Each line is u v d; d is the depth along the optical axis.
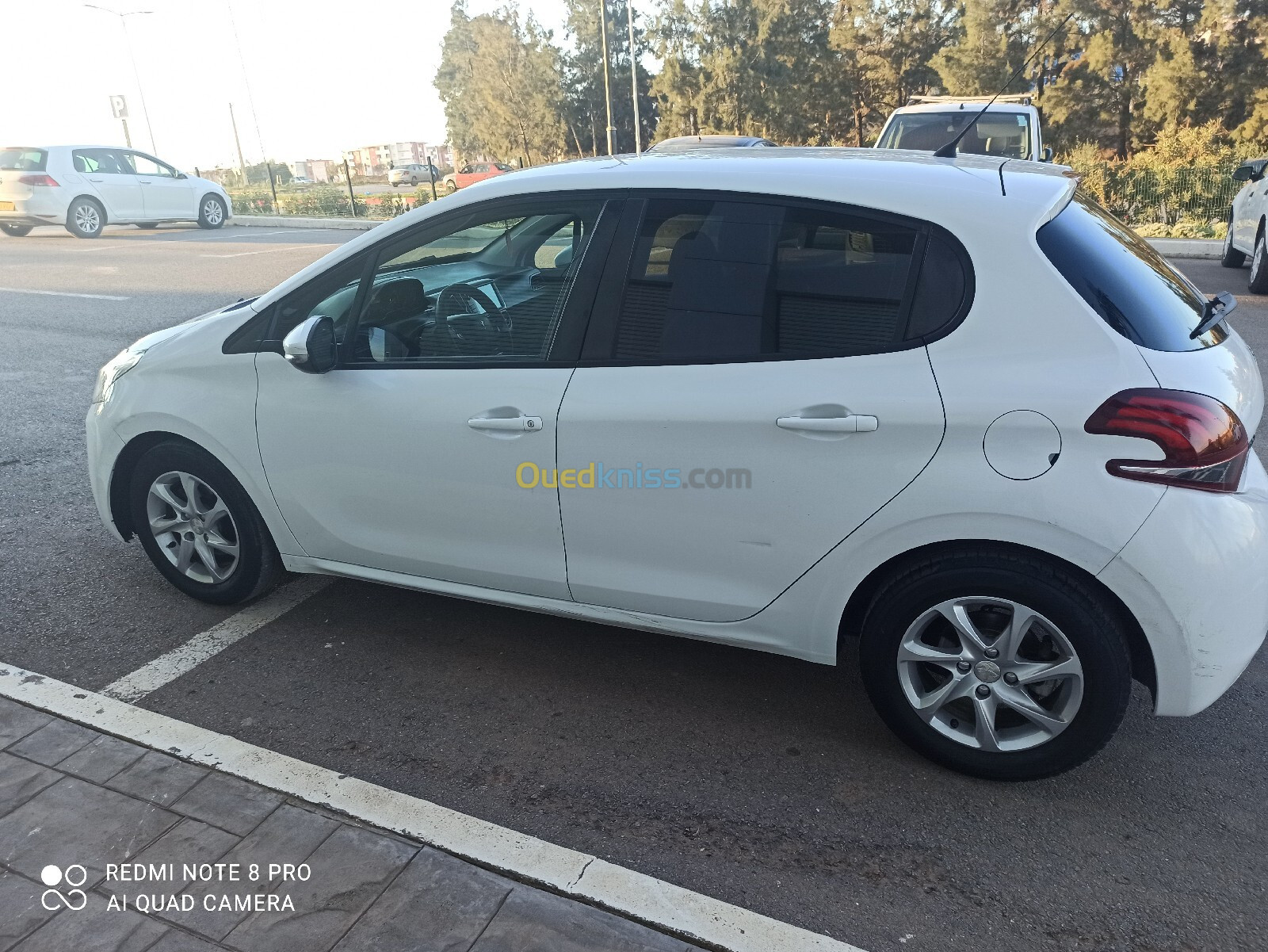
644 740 3.03
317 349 3.11
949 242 2.59
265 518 3.54
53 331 9.08
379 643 3.60
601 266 2.90
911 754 2.96
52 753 2.84
